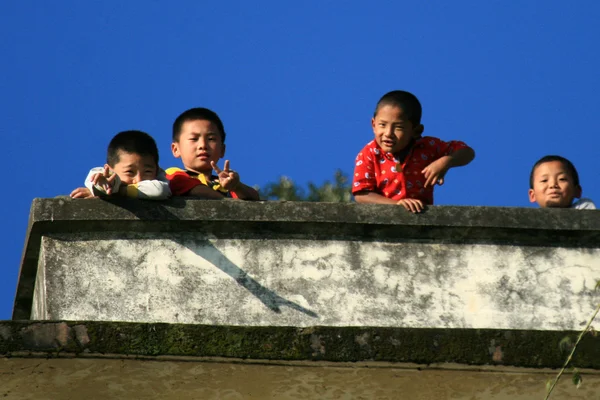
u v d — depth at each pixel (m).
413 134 25.38
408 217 21.34
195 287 20.81
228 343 18.28
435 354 18.41
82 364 18.27
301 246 21.20
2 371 18.28
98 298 20.62
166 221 21.05
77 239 21.08
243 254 21.09
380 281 21.06
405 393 19.31
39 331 18.03
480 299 21.09
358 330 18.52
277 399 19.52
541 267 21.47
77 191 21.88
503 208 21.58
